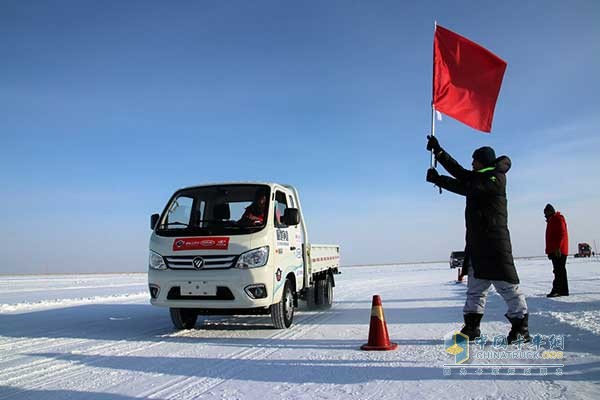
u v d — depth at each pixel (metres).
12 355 6.07
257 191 8.12
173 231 7.55
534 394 3.90
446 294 14.66
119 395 4.21
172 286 7.21
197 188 8.52
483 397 3.87
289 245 8.33
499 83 7.11
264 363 5.38
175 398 4.09
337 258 12.61
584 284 14.61
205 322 9.16
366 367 5.04
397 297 14.05
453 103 7.24
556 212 10.86
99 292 21.14
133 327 8.70
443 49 7.28
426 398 3.89
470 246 5.77
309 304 10.75
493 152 5.96
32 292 21.31
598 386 4.06
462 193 5.79
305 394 4.10
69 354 6.11
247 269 6.99
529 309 8.79
